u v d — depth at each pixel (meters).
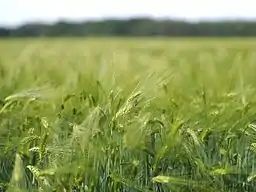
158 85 3.34
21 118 3.67
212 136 3.22
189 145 2.94
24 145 3.13
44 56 9.49
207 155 3.06
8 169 3.27
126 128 2.89
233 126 3.21
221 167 2.82
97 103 3.40
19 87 5.04
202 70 7.02
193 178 2.89
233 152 3.10
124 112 2.93
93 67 5.98
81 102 3.63
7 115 3.72
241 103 3.66
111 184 2.83
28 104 3.80
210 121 3.26
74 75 4.74
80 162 2.65
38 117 3.51
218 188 2.84
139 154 3.06
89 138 2.73
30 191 2.69
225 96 3.97
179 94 4.39
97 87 3.60
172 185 2.76
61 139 3.10
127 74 5.71
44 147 2.94
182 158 3.00
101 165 2.87
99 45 19.59
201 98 3.84
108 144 2.84
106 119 2.89
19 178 2.53
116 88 3.44
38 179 2.69
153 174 3.00
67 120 3.38
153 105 3.53
